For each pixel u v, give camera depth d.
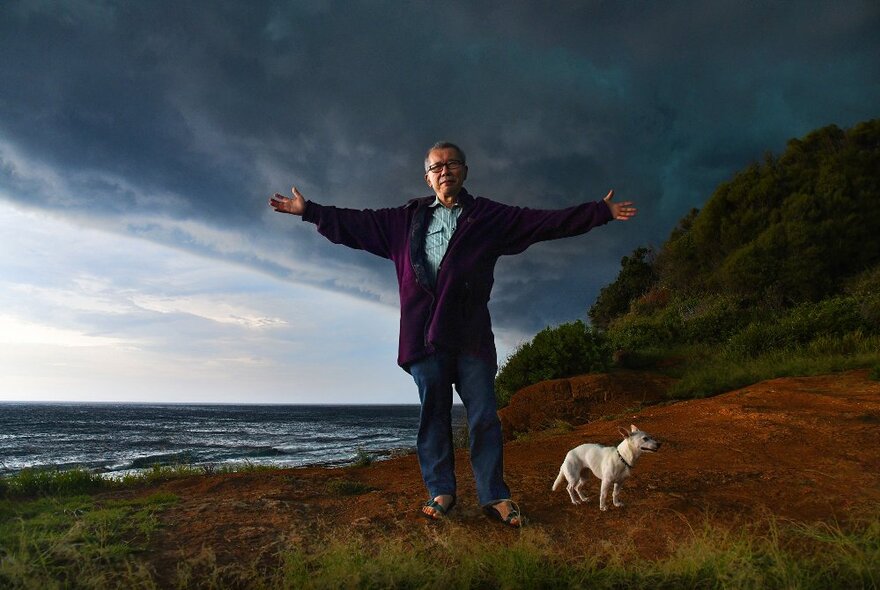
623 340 17.64
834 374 10.45
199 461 18.91
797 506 3.87
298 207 3.85
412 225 3.72
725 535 2.94
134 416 93.81
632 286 25.05
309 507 3.83
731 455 5.66
